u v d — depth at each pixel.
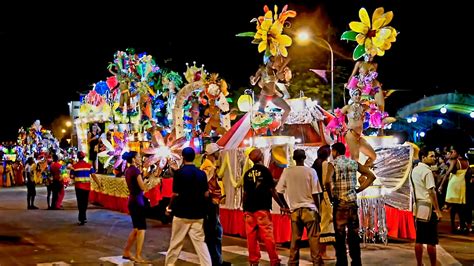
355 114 12.30
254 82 13.77
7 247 12.80
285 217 12.27
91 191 23.17
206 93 17.67
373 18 12.91
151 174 16.83
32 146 38.75
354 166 9.10
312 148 12.93
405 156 13.09
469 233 14.34
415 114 26.03
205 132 17.66
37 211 20.48
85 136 24.48
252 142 13.70
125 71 20.81
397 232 13.00
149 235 14.48
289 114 13.93
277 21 13.14
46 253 12.03
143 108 20.44
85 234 14.73
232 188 14.02
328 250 11.95
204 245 8.97
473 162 22.20
